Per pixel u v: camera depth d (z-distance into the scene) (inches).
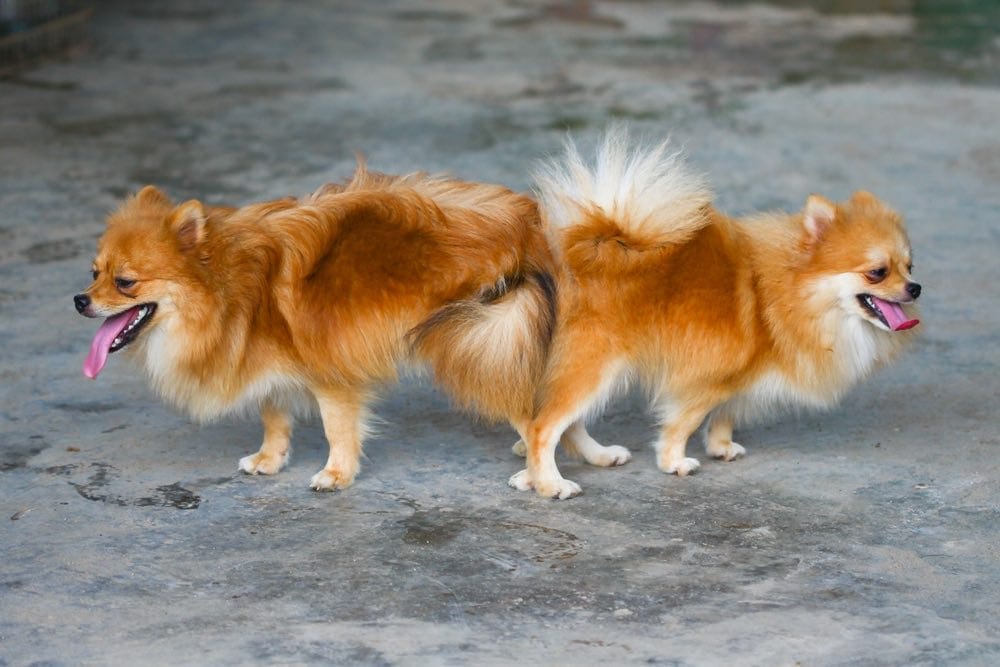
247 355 334.3
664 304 339.0
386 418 400.5
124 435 384.5
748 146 677.3
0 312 472.1
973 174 639.1
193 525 327.9
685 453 376.2
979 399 408.5
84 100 748.6
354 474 352.2
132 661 264.5
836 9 1063.0
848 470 360.2
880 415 399.2
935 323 469.4
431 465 366.3
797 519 330.3
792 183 618.5
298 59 864.3
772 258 346.3
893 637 272.2
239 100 756.6
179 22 973.2
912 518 329.7
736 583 297.1
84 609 286.5
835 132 705.0
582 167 342.6
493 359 332.2
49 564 306.8
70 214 570.3
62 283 498.9
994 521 327.3
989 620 279.3
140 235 320.5
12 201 584.7
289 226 335.9
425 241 334.3
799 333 345.4
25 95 756.6
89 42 892.0
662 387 351.3
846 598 289.7
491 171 625.9
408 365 346.3
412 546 316.5
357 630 276.8
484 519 331.6
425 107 746.2
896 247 338.3
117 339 322.7
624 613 283.9
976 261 528.4
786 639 271.7
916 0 1095.6
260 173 623.5
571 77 824.3
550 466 344.5
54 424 390.3
